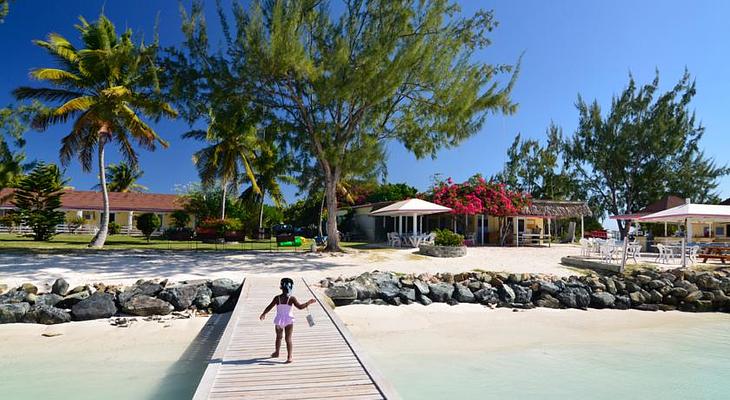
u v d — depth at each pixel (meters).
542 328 11.51
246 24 18.47
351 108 21.48
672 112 40.62
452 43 19.84
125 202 46.41
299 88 20.59
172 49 19.59
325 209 49.44
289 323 6.60
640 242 28.33
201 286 12.52
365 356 6.68
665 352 9.64
